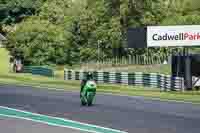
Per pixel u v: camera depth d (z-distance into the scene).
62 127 40.91
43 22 191.88
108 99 69.25
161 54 180.75
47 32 183.00
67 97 70.81
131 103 63.56
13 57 177.00
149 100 69.06
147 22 199.12
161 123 44.19
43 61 178.62
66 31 196.00
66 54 186.50
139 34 111.19
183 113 52.75
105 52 194.75
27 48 177.50
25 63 177.75
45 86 96.69
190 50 178.50
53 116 48.56
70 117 47.75
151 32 107.25
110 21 199.00
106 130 39.38
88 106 58.38
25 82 109.19
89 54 192.88
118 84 105.75
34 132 37.72
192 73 96.19
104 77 110.19
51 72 135.12
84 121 44.84
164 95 80.00
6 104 60.06
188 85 94.56
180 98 74.31
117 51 194.25
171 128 41.09
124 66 176.62
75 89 89.88
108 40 194.88
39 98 68.50
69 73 122.12
